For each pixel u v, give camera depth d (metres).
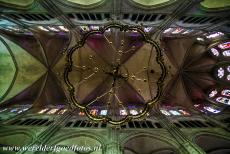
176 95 20.61
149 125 14.43
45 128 13.33
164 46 19.19
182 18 13.89
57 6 13.19
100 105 20.02
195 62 21.08
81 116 16.02
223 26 14.55
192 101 20.19
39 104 18.56
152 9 13.38
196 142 12.78
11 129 13.09
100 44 20.30
